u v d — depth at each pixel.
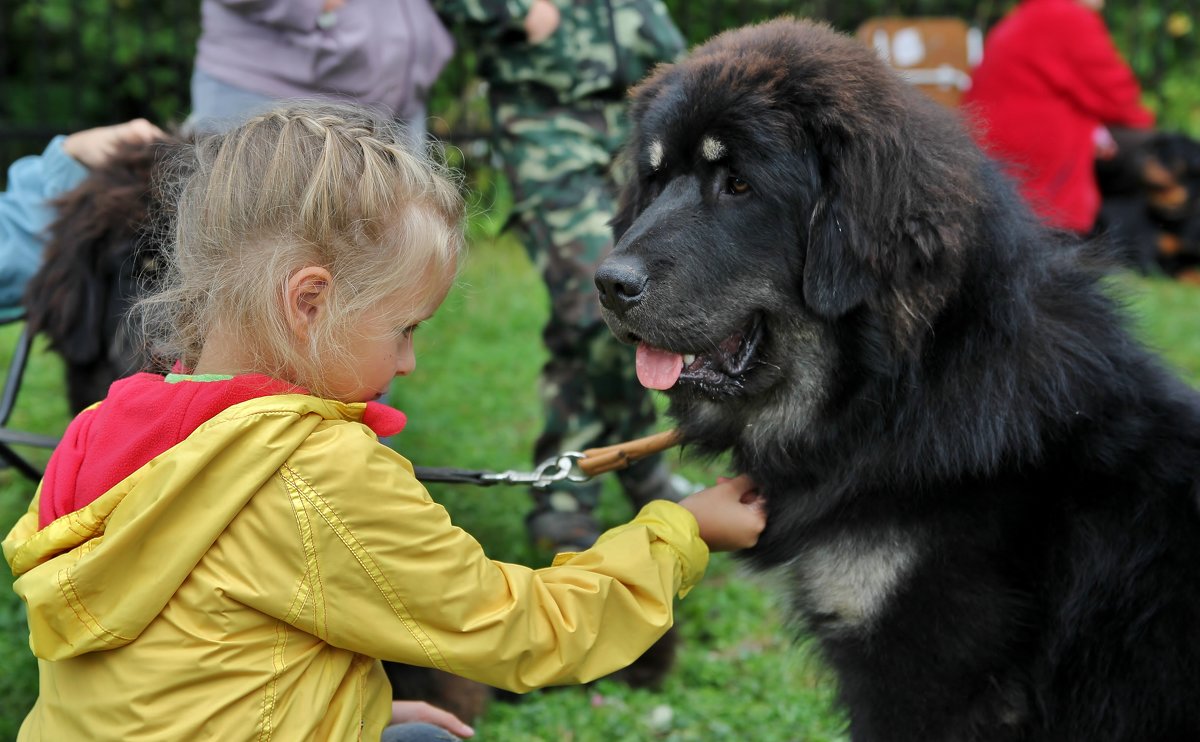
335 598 2.05
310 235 2.11
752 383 2.95
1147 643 2.62
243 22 4.20
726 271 2.89
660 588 2.38
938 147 2.74
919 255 2.64
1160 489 2.69
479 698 3.71
